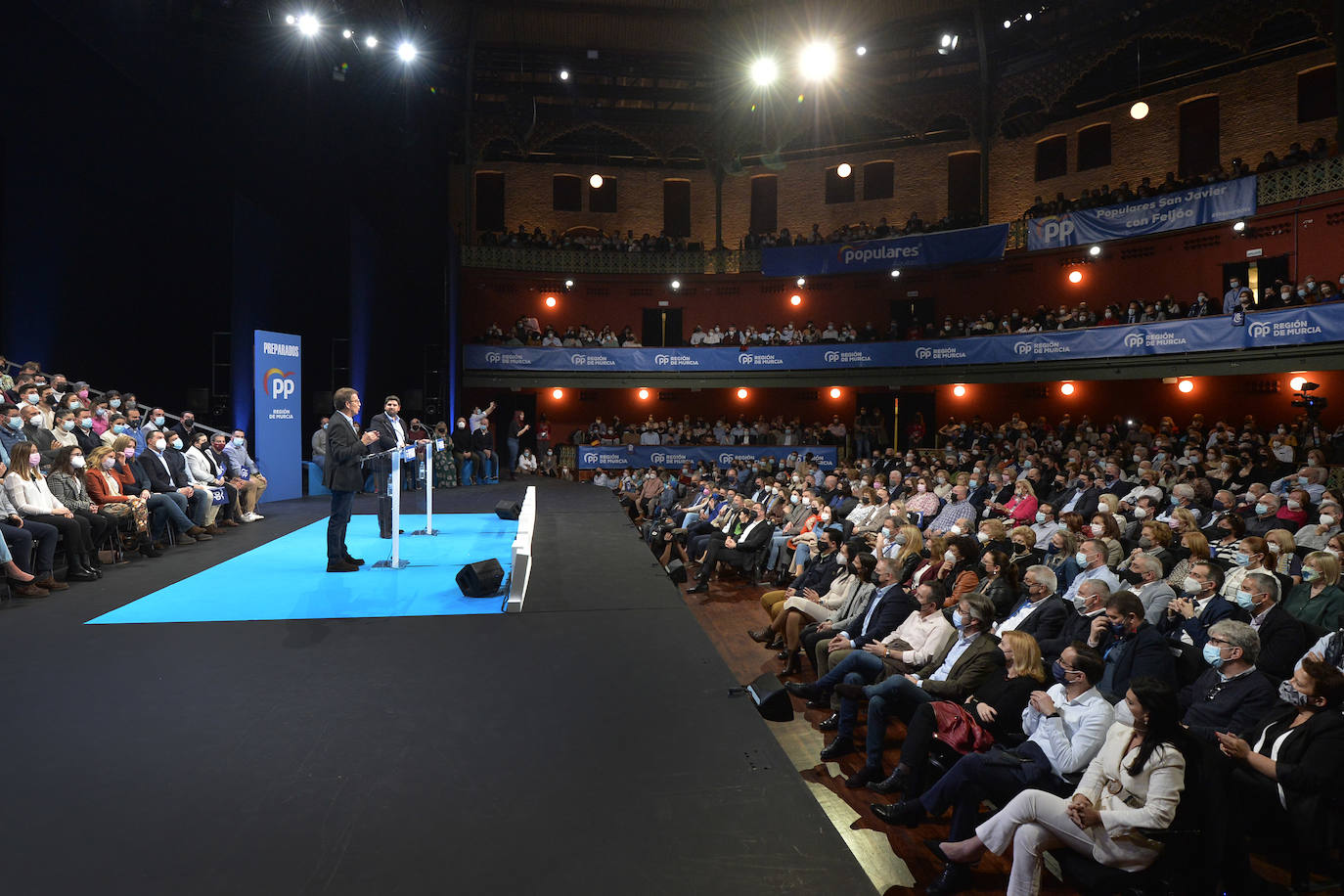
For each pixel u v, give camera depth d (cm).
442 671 462
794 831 288
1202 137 2117
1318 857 394
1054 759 409
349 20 1962
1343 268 1777
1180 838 355
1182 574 702
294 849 271
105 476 856
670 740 366
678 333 2797
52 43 1378
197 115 1828
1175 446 1711
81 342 1638
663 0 2533
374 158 2358
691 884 255
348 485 780
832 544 899
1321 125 1919
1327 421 1809
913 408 2619
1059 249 2294
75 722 384
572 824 292
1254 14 1891
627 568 776
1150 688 359
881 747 520
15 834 279
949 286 2531
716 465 2430
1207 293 2034
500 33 2558
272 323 1995
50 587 700
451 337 2330
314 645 518
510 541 987
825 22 2534
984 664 525
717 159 2727
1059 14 2264
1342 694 384
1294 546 679
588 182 2817
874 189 2683
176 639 530
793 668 794
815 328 2550
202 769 333
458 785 320
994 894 397
